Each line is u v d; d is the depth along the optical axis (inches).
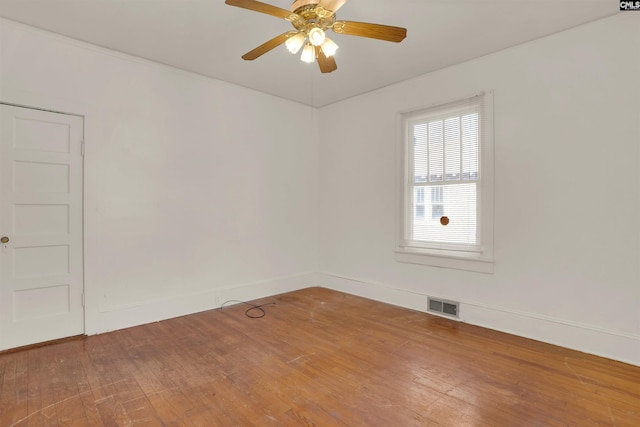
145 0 92.4
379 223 162.1
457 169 135.5
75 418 71.7
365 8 95.3
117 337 116.0
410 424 70.1
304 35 78.5
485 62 125.6
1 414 73.0
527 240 116.0
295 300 162.9
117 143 123.7
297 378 88.7
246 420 71.4
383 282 160.7
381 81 152.0
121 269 124.6
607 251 100.7
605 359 98.7
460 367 94.4
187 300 141.1
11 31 103.3
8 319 104.0
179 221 139.3
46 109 109.8
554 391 82.0
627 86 97.0
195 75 143.6
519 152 117.6
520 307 117.8
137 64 128.1
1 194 102.6
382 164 160.6
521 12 97.5
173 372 91.7
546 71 111.3
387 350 105.9
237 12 98.3
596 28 101.7
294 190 182.9
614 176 99.4
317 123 193.5
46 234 110.2
